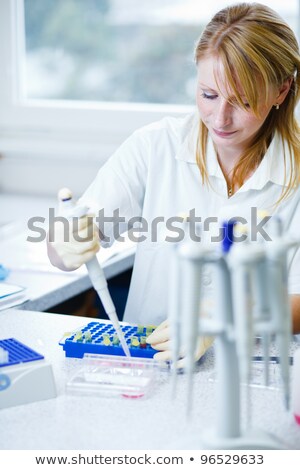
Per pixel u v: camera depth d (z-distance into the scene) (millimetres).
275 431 1051
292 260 1509
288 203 1627
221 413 966
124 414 1097
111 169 1689
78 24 2744
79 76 2797
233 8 1426
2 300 1620
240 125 1423
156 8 2660
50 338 1411
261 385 1193
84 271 1896
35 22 2785
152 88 2748
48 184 2818
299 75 1506
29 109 2818
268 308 911
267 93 1394
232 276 909
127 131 2729
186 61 2684
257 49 1354
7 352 1175
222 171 1652
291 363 1280
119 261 2018
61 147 2713
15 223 2451
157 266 1709
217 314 922
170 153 1697
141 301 1737
